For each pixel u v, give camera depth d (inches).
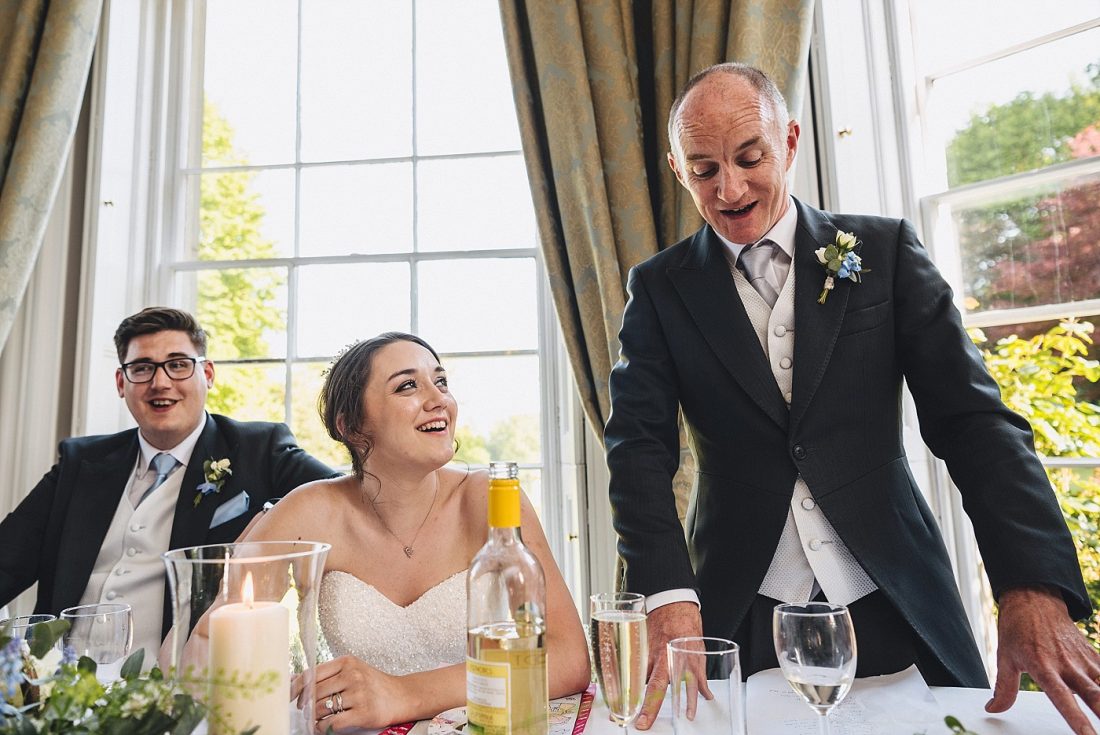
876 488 45.3
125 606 38.9
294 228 106.5
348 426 48.3
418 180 105.1
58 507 76.6
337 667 35.0
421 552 49.7
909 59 85.2
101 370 97.6
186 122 109.7
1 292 89.4
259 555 27.2
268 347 104.2
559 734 32.4
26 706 25.8
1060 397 75.4
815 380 46.0
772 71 76.0
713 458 49.8
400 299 102.7
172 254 106.9
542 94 84.1
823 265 48.5
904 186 83.2
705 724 26.8
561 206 82.7
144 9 107.5
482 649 26.9
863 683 37.7
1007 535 36.8
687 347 50.3
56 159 94.3
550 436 96.6
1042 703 33.9
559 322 82.8
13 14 98.3
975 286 81.0
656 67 82.0
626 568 44.2
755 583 45.6
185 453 78.4
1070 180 75.1
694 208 77.0
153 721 22.5
